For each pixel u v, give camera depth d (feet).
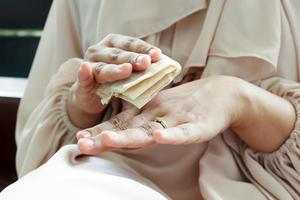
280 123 2.75
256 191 2.73
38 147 2.95
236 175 2.85
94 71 2.60
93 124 2.94
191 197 2.84
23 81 4.46
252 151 2.83
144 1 2.89
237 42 2.83
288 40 2.92
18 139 3.37
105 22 2.92
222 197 2.69
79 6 3.15
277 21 2.83
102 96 2.59
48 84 3.17
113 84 2.54
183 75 2.89
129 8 2.89
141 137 2.48
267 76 2.91
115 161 2.68
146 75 2.47
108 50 2.66
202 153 2.85
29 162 2.95
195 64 2.85
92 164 2.53
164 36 2.94
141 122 2.56
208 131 2.56
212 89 2.70
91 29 3.06
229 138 2.86
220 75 2.81
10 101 3.74
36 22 4.67
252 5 2.85
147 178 2.78
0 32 4.76
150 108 2.62
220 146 2.85
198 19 2.91
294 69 2.95
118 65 2.53
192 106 2.62
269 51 2.79
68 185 2.32
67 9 3.21
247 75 2.87
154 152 2.81
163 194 2.61
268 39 2.81
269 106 2.74
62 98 2.96
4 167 3.78
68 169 2.43
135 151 2.78
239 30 2.84
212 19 2.85
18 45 4.74
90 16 3.05
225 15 2.85
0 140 3.76
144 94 2.49
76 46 3.25
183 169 2.84
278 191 2.71
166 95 2.68
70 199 2.27
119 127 2.55
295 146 2.71
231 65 2.84
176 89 2.72
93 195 2.29
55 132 2.94
